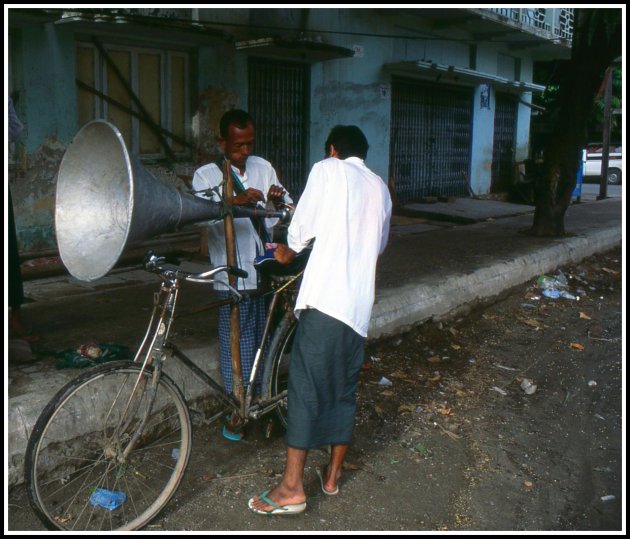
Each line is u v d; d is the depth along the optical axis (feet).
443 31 42.98
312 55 31.04
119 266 22.12
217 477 10.71
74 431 10.12
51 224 23.82
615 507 10.53
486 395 14.80
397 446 12.14
